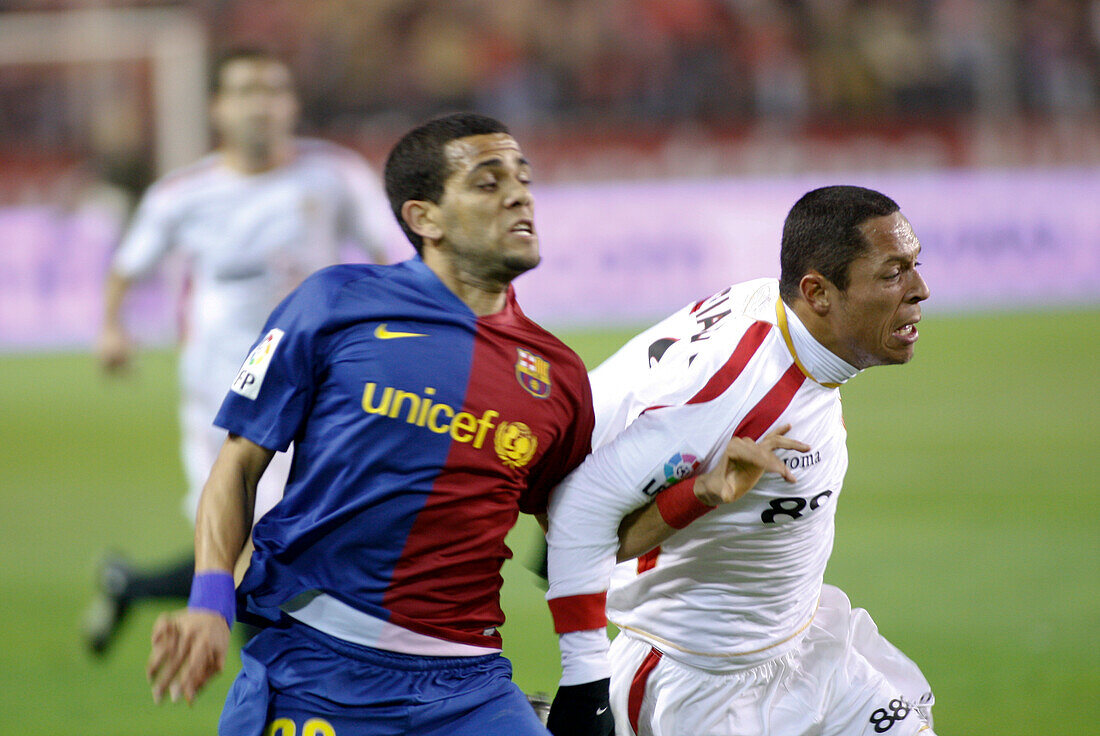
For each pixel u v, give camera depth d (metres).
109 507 30.23
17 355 52.56
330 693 9.56
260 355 9.74
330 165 21.52
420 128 9.91
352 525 9.56
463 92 62.16
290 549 9.66
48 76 58.81
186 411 20.83
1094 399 37.03
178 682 8.97
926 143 54.06
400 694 9.59
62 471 33.88
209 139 59.69
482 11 61.97
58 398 43.72
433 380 9.62
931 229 53.19
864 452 32.41
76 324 53.50
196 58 59.44
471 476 9.70
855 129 54.56
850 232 10.06
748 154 54.44
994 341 45.72
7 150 57.38
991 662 18.19
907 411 36.75
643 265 52.91
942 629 19.73
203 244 20.78
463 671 9.85
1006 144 53.41
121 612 18.86
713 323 10.99
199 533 9.50
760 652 11.33
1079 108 58.19
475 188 9.63
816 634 11.73
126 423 39.69
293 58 62.47
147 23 59.31
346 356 9.64
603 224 53.19
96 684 18.53
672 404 10.44
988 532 25.27
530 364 10.00
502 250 9.69
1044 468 30.12
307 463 9.79
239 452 9.77
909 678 11.98
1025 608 20.64
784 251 10.48
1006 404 36.91
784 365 10.48
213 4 61.31
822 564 11.54
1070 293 52.03
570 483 10.38
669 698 11.46
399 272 10.03
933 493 28.38
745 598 11.18
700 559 11.02
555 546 10.33
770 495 10.62
